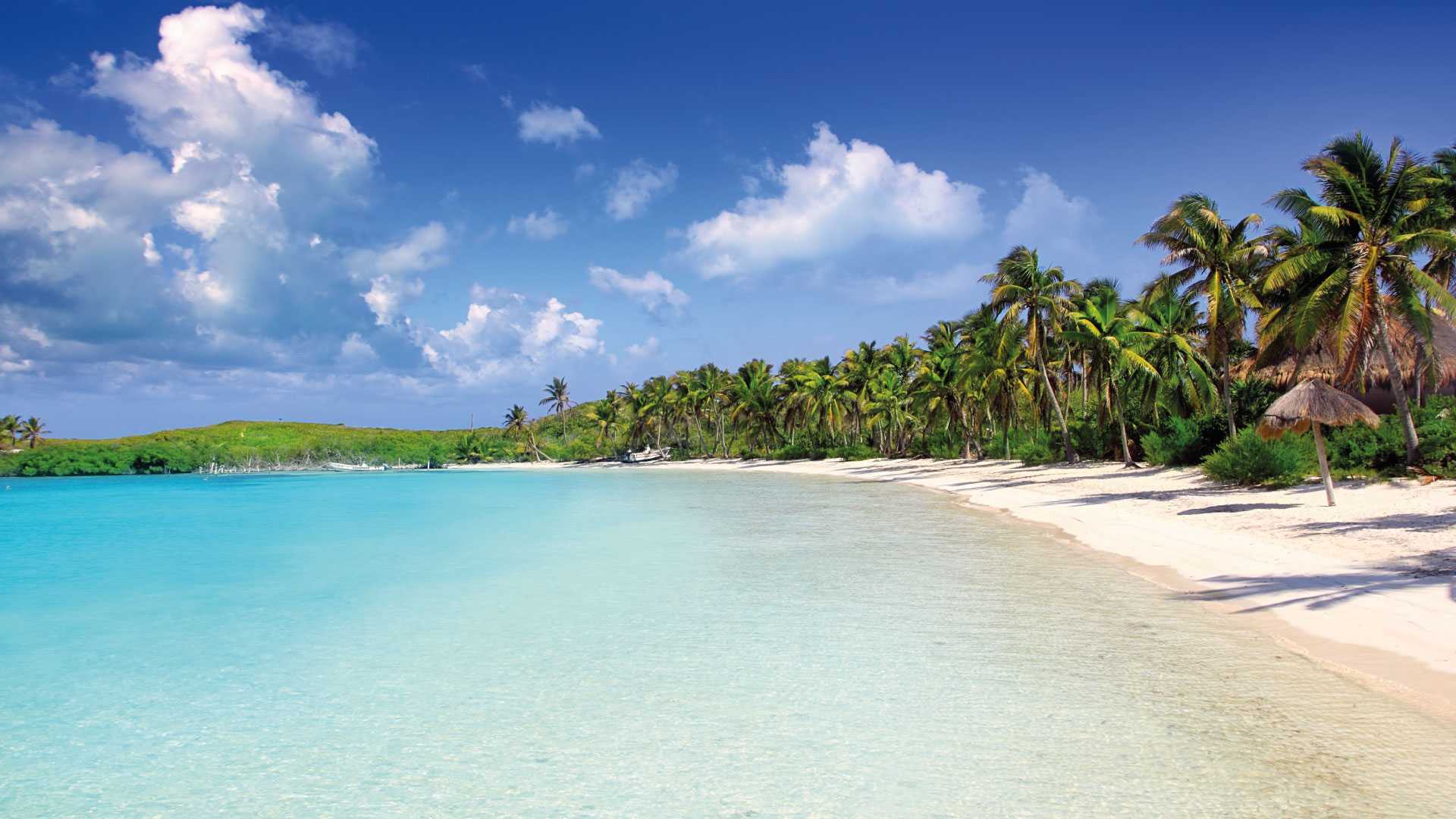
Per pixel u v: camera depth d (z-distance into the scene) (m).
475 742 6.84
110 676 9.26
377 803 5.72
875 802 5.44
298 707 7.96
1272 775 5.65
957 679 8.12
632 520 27.91
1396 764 5.77
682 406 101.12
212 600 14.24
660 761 6.32
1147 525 19.62
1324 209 21.88
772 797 5.59
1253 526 17.78
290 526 29.66
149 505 45.53
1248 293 29.22
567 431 140.25
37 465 112.00
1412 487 20.08
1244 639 9.28
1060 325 40.69
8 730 7.46
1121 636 9.64
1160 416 41.50
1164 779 5.66
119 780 6.27
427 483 71.50
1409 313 22.28
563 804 5.60
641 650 9.73
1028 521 22.75
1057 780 5.70
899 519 24.89
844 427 83.50
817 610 11.73
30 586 16.16
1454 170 24.91
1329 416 18.70
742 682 8.27
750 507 31.45
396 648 10.25
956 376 53.62
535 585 14.72
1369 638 8.85
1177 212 29.88
